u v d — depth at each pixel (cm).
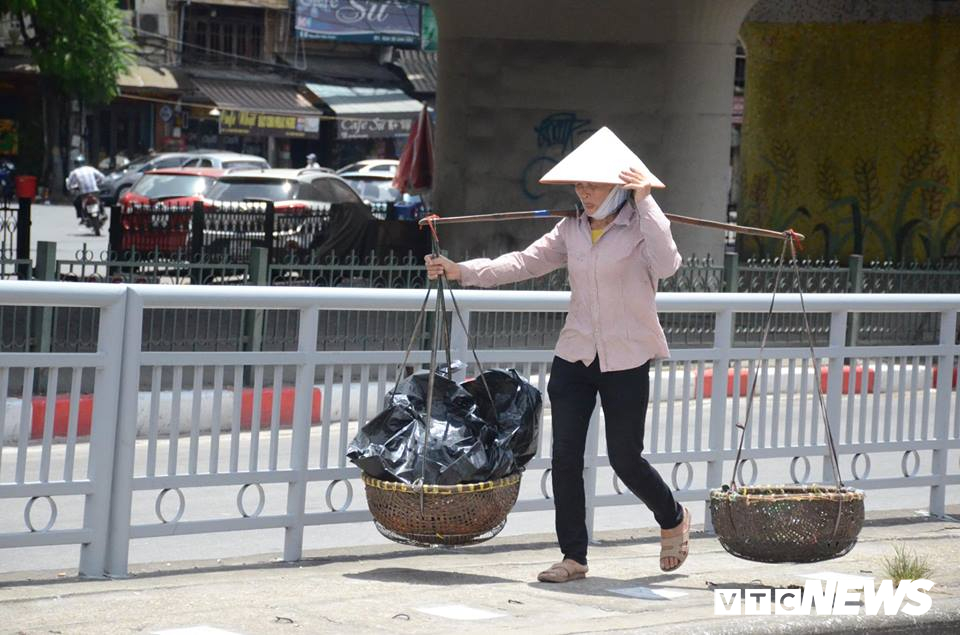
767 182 5509
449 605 1303
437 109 4603
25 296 1345
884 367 1916
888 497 2269
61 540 1403
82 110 12062
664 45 4306
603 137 1390
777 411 1828
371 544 1822
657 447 1747
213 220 3866
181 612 1249
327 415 1560
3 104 11838
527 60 4384
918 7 5109
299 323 1538
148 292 1418
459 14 4431
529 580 1458
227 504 2034
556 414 1434
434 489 1387
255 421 1517
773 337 3141
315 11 13488
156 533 1459
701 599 1362
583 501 1453
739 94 11900
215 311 2486
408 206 6869
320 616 1241
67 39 11131
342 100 13512
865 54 5231
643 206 1348
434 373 1432
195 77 12900
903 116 5169
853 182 5284
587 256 1396
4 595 1322
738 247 5656
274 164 13500
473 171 4472
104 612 1246
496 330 2192
